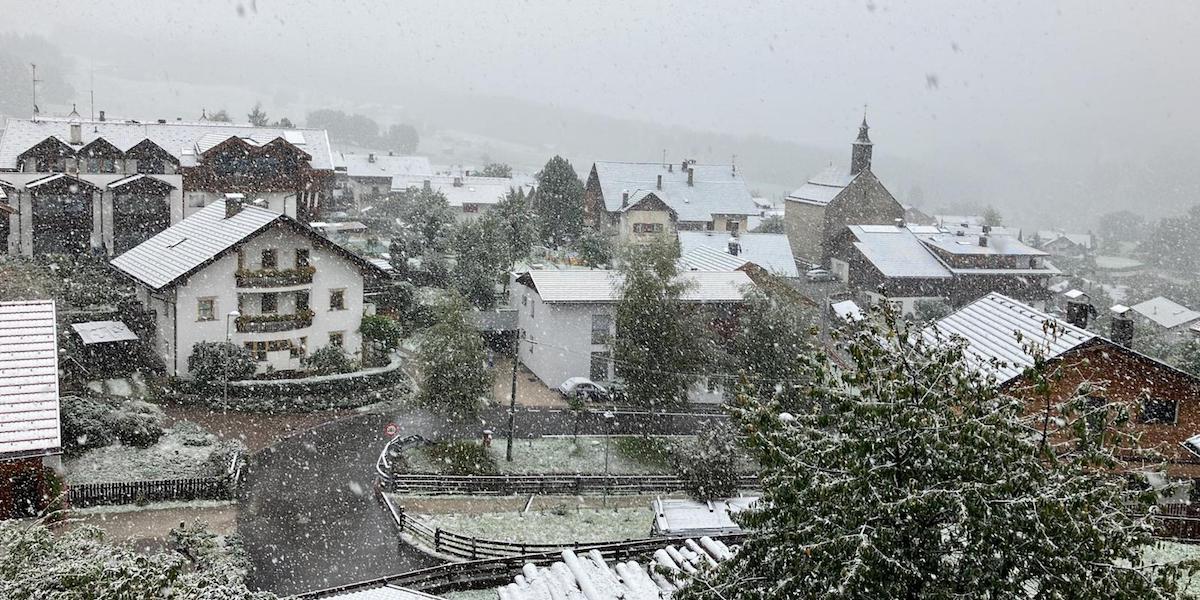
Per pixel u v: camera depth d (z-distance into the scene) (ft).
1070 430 41.27
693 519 98.27
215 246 141.79
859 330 44.86
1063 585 38.24
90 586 44.01
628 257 158.20
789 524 41.68
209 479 102.01
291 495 106.52
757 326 153.99
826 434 43.11
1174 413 97.45
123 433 113.80
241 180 216.33
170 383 137.08
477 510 108.06
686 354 148.97
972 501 37.01
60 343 140.36
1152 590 39.09
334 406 140.87
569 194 282.56
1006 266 262.06
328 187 268.00
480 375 133.59
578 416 147.74
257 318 143.02
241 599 50.37
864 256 255.50
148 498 99.09
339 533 96.84
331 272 150.51
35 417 87.56
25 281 161.07
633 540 88.02
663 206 309.22
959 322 115.14
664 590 61.93
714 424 137.49
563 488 116.78
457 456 123.44
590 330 162.71
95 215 198.39
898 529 39.47
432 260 204.74
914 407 39.91
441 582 81.35
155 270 146.41
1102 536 39.34
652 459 130.41
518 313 181.37
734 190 330.75
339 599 67.46
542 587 65.36
